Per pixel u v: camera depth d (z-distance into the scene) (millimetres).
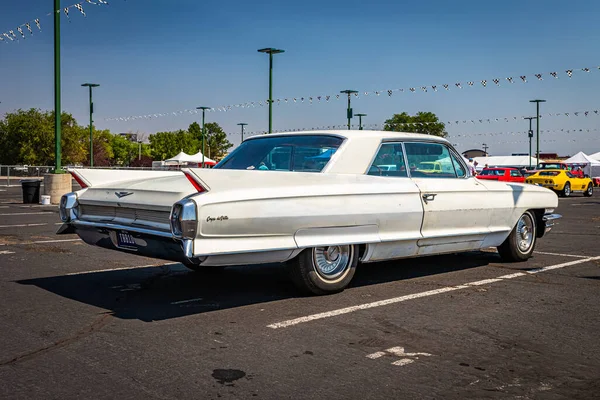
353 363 4000
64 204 6078
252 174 5180
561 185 30719
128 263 7777
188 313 5234
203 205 4797
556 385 3656
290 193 5312
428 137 6777
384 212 5965
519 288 6332
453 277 6902
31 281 6594
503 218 7414
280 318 5074
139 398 3406
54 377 3719
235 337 4543
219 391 3514
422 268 7465
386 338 4547
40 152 65375
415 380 3711
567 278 6879
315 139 6176
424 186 6371
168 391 3508
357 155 6004
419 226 6336
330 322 4965
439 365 3980
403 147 6473
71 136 66500
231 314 5203
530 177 31766
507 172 31969
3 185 37781
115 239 5699
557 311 5391
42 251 8773
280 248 5270
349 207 5699
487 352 4254
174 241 4938
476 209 6938
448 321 5027
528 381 3717
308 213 5414
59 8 18953
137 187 5543
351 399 3416
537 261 8070
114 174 6230
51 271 7195
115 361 4008
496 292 6133
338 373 3818
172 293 6020
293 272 5691
